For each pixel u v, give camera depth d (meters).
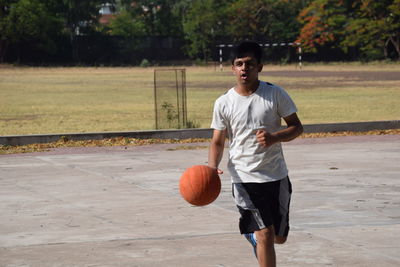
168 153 23.94
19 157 23.38
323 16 137.75
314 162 21.00
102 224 13.03
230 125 8.56
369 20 136.38
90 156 23.38
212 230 12.34
